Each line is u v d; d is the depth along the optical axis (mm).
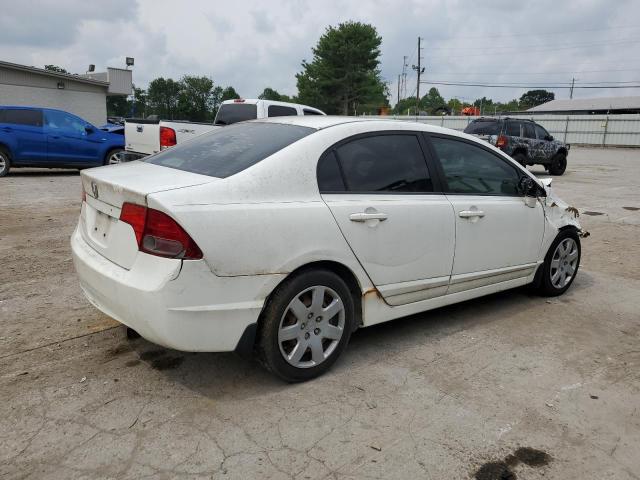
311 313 3305
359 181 3580
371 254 3545
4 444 2674
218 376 3408
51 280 5141
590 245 7625
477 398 3271
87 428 2828
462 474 2584
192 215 2814
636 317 4773
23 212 8406
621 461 2730
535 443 2846
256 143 3533
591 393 3389
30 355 3615
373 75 65875
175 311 2818
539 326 4480
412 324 4430
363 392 3289
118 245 3084
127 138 12148
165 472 2520
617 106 60094
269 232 3033
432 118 47562
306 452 2695
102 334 3965
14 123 12555
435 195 4012
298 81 66812
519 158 16703
